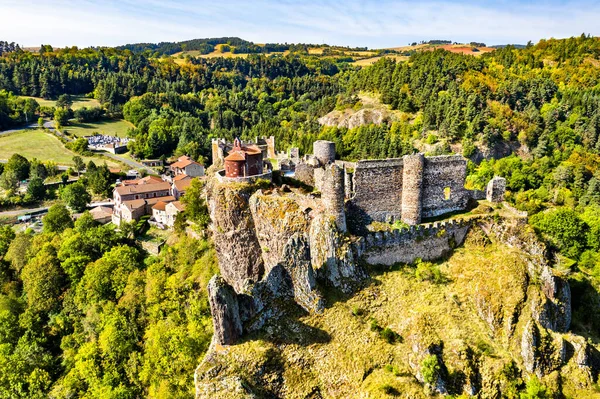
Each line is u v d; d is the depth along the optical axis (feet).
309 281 162.40
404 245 185.37
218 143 345.92
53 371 231.91
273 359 145.28
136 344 222.48
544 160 449.89
